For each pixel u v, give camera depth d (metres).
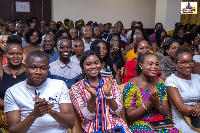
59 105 1.75
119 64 3.77
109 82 1.95
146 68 2.25
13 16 9.70
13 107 1.65
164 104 2.31
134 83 2.32
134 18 10.42
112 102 2.00
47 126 1.70
